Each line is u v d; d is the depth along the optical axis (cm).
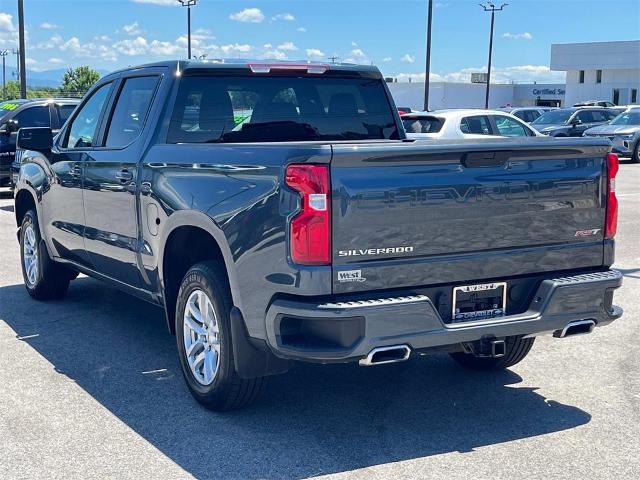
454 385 538
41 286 749
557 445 439
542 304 449
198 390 488
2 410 488
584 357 602
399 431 458
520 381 547
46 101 1580
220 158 456
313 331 405
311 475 401
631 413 488
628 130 2702
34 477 398
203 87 554
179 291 499
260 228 418
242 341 439
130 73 604
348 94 613
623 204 1566
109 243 595
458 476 399
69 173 650
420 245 420
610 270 485
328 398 511
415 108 7250
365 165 403
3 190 1809
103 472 404
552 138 461
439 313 431
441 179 421
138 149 552
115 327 677
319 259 398
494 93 7719
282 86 583
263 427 462
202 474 402
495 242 443
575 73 6606
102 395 516
